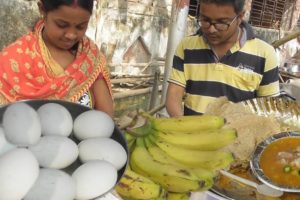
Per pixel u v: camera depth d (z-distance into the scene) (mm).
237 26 1605
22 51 1276
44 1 1183
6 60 1271
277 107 1416
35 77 1296
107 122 956
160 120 1124
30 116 827
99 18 4238
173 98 1771
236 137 1093
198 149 1067
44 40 1296
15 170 701
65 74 1309
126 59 4789
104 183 802
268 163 1104
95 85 1444
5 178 689
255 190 1036
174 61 1840
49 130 884
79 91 1360
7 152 753
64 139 852
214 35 1549
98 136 927
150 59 5129
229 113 1313
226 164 1045
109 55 4516
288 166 1085
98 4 4176
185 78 1804
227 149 1157
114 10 4418
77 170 821
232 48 1681
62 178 751
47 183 729
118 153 876
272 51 1724
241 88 1726
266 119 1283
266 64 1711
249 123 1257
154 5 4934
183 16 3467
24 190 700
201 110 1750
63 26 1182
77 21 1166
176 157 1029
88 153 871
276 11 7527
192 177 920
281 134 1210
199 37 1736
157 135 1079
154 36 5074
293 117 1387
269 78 1734
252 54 1694
